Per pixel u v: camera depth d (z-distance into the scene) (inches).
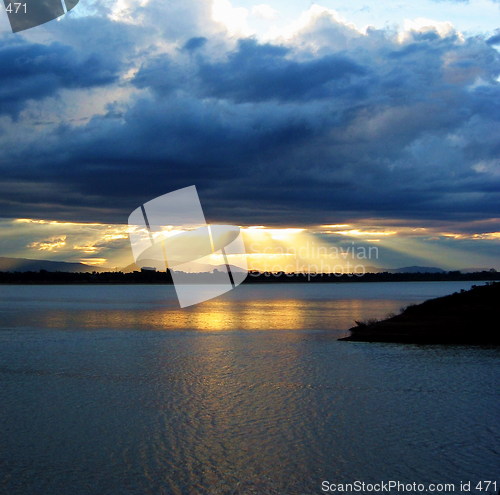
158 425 949.2
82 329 2625.5
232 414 1013.8
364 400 1112.8
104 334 2401.6
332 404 1082.1
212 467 762.8
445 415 999.0
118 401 1113.4
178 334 2393.0
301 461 784.3
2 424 952.3
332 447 836.0
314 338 2209.6
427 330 2101.4
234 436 886.4
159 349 1900.8
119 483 711.1
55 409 1051.9
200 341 2128.4
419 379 1323.8
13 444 851.4
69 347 1959.9
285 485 708.7
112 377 1371.8
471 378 1331.2
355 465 765.3
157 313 3826.3
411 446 839.7
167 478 729.0
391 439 868.6
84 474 738.2
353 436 883.4
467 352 1749.5
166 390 1218.6
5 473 740.7
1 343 2079.2
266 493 685.9
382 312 3900.1
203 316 3511.3
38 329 2623.0
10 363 1595.7
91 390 1218.0
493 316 2169.0
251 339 2190.0
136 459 789.9
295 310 4192.9
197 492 690.2
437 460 785.6
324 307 4623.5
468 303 2377.0
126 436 887.7
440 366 1501.0
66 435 892.6
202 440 868.6
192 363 1585.9
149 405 1083.3
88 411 1035.9
